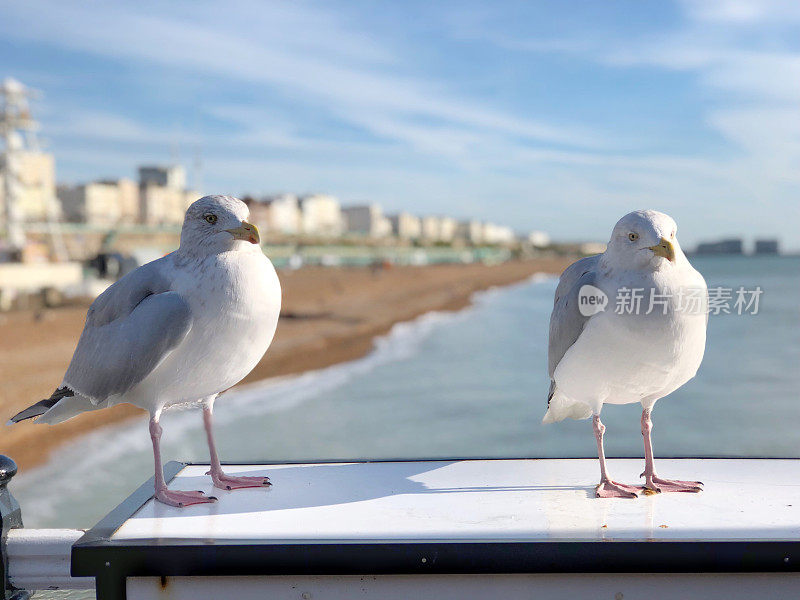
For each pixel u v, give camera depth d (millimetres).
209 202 2295
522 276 96875
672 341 2139
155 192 111312
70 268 37500
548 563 1715
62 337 25188
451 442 12367
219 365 2289
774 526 1848
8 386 16406
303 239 119125
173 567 1753
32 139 41688
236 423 13891
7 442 11914
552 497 2172
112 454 11328
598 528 1851
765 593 1719
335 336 28922
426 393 17281
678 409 14672
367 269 95250
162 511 2107
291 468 2613
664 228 2125
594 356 2230
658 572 1711
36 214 57250
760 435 12492
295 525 1938
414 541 1742
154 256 43750
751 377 18719
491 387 18078
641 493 2184
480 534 1815
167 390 2303
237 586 1776
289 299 45969
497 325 35219
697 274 2225
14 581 1972
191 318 2211
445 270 104125
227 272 2242
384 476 2463
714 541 1697
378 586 1763
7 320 29844
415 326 34500
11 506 1998
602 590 1740
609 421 13602
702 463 2553
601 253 2438
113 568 1763
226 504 2172
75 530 1966
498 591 1751
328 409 15328
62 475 10242
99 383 2277
